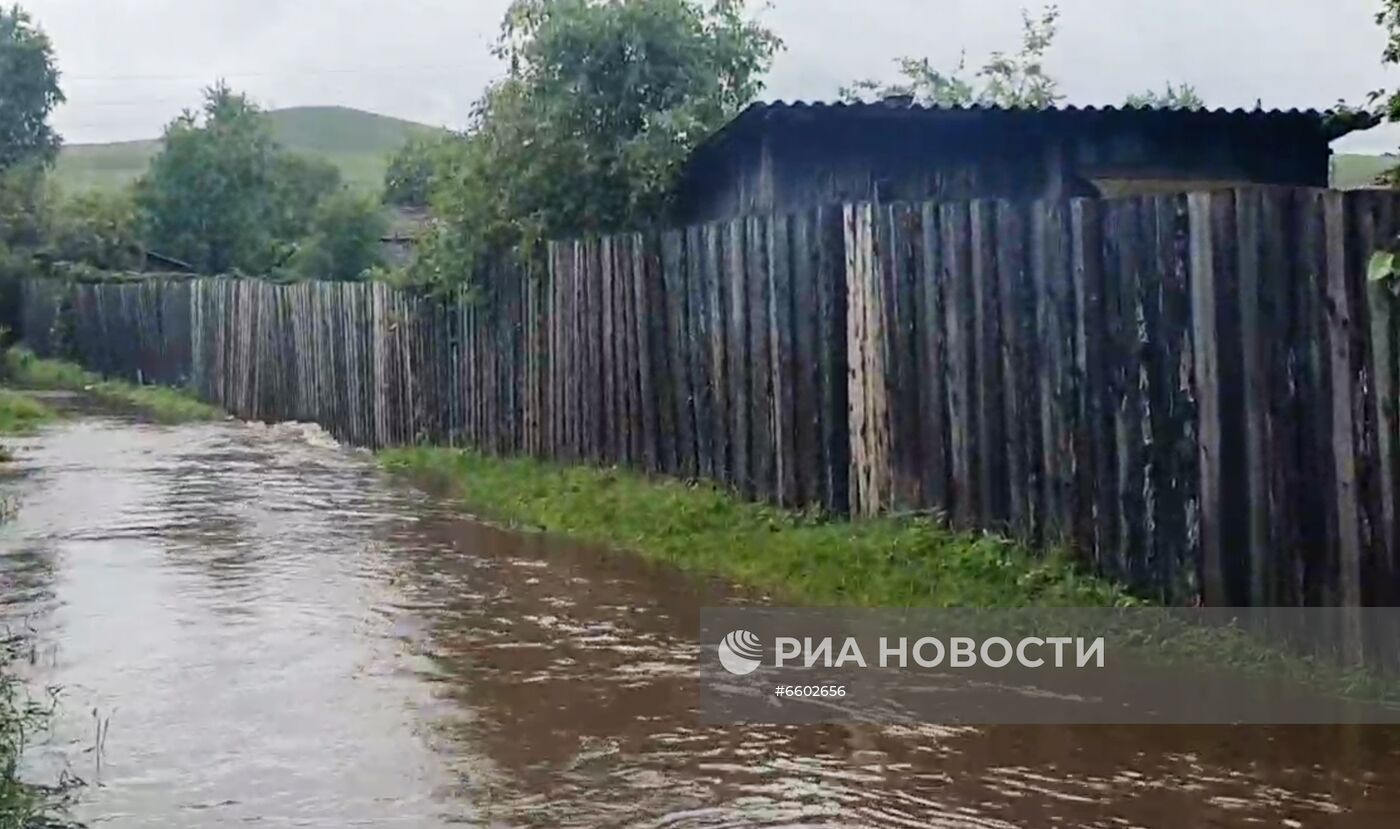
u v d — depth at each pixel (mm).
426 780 5598
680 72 15336
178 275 35594
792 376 10383
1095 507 7797
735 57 15883
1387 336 6355
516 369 15258
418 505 13109
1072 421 7914
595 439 13477
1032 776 5641
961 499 8742
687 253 11836
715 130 14422
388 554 10430
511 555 10398
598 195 14844
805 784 5562
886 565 8672
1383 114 7105
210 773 5660
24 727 6137
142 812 5238
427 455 16359
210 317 26594
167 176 42031
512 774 5672
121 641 7730
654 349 12383
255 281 25000
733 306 11164
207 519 12070
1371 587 6461
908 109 12195
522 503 12656
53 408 24703
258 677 7055
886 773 5688
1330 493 6590
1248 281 6867
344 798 5395
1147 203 7391
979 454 8586
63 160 94250
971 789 5500
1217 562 7055
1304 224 6648
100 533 11250
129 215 42031
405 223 41969
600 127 15234
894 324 9242
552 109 15047
